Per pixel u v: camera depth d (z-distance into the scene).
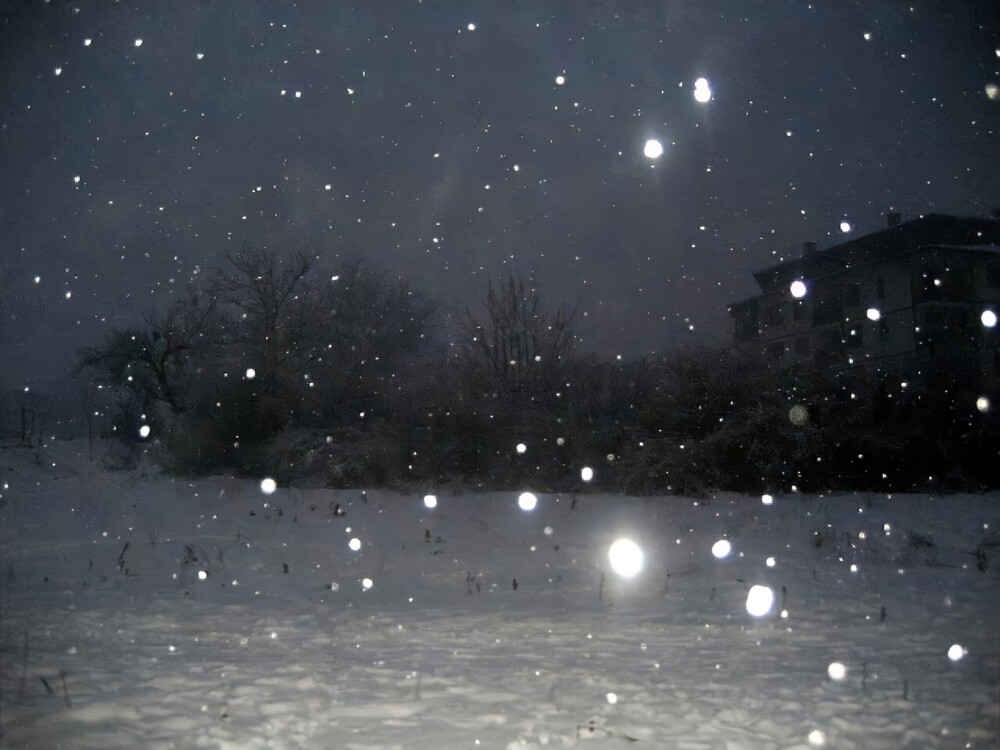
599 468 18.62
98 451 20.41
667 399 18.97
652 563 8.98
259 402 20.12
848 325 33.44
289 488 17.48
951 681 4.79
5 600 7.05
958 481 16.75
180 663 5.17
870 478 16.88
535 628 6.14
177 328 22.17
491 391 21.64
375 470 18.72
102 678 4.84
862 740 3.86
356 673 4.95
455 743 3.77
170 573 8.39
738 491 16.91
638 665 5.14
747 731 3.96
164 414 20.52
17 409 22.11
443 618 6.46
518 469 19.02
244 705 4.34
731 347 19.58
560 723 4.05
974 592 7.32
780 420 17.00
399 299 26.14
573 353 24.20
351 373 21.89
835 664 4.07
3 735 3.89
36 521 11.58
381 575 8.41
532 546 10.25
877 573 8.27
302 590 7.63
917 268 31.38
